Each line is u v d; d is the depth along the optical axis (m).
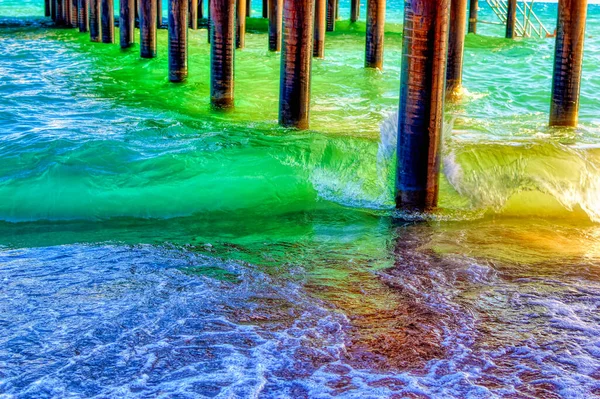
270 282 3.56
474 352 2.85
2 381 2.54
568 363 2.77
